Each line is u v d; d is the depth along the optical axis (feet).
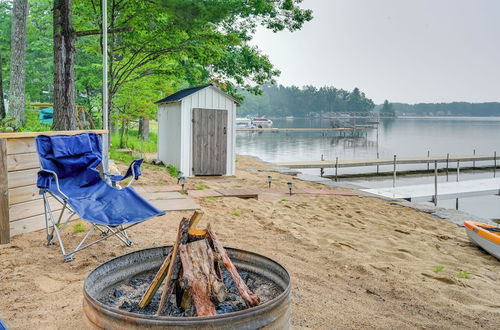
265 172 47.16
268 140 183.93
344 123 274.57
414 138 225.97
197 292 7.06
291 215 22.70
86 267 12.22
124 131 68.54
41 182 12.67
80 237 14.96
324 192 33.01
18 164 14.49
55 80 29.12
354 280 13.53
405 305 11.86
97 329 6.53
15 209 14.49
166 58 46.32
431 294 12.93
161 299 7.22
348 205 28.78
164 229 16.85
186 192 26.18
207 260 7.47
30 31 74.33
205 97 38.19
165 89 65.92
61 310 9.38
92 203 12.83
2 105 42.73
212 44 42.65
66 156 13.94
